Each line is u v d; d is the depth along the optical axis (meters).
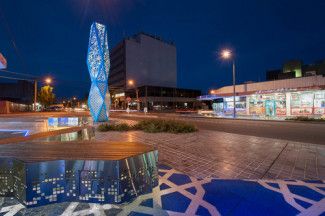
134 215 3.01
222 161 5.88
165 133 11.93
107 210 3.14
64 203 3.34
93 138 7.16
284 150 7.33
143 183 3.23
